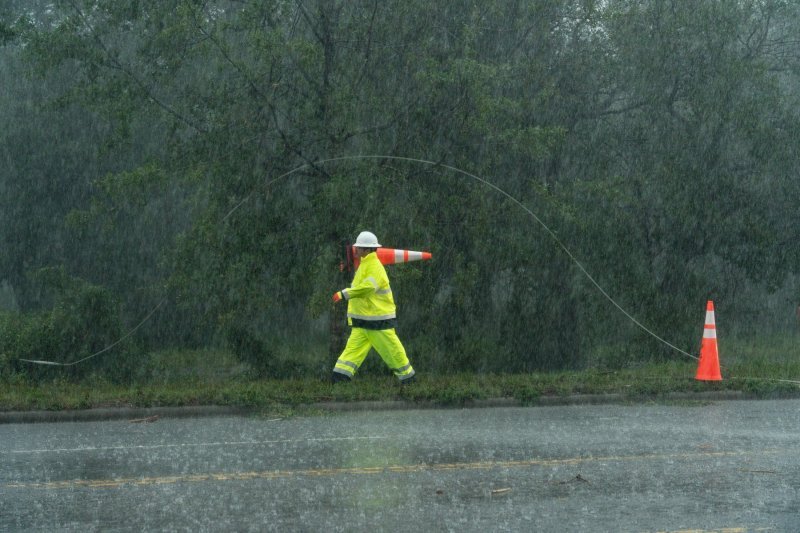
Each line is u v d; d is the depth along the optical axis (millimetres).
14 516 19609
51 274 45906
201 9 43781
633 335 51906
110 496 21266
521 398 35656
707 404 36094
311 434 29422
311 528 18500
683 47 50188
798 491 21500
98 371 42969
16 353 41781
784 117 51625
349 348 30734
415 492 21422
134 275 60719
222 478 23016
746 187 52781
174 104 45906
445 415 33531
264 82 43562
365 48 45031
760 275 55312
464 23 45531
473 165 45750
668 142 51594
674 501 20578
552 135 44094
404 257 31844
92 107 45906
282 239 43875
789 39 54281
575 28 49344
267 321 64500
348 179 42781
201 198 45719
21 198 63094
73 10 46531
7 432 30516
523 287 49969
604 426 30719
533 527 18547
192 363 54500
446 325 48719
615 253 49750
